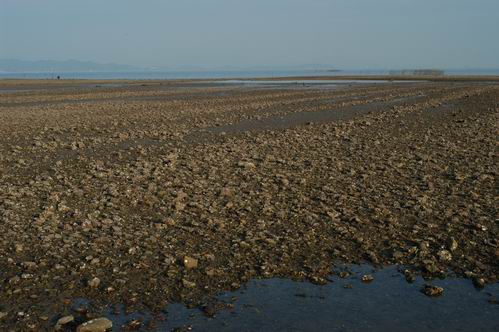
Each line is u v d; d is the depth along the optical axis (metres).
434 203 12.16
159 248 9.38
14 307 7.28
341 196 12.70
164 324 6.91
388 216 11.21
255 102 42.03
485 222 10.78
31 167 16.41
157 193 12.85
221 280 8.23
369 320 7.07
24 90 68.38
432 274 8.51
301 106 37.72
